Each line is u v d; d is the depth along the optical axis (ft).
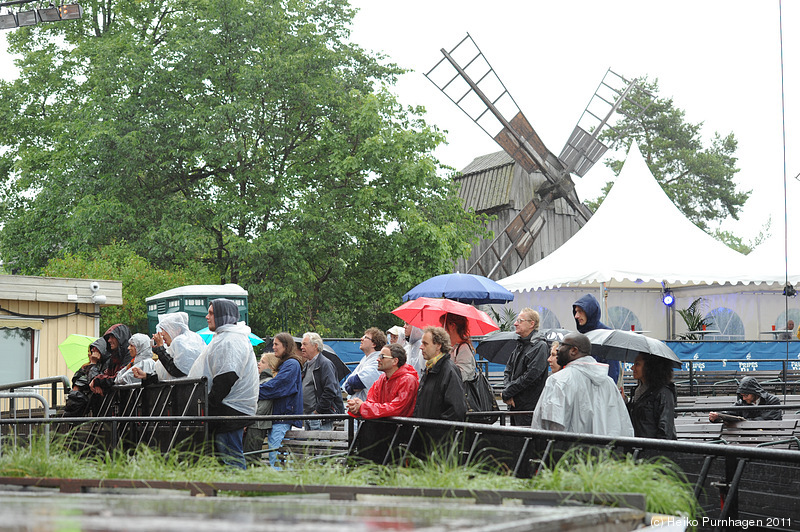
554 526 8.07
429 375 22.03
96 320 62.80
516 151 126.52
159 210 102.27
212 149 96.73
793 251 76.59
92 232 97.04
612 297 91.40
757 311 89.86
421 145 104.68
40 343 60.34
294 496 13.82
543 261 81.05
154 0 112.27
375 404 21.08
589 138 135.33
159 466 17.84
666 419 22.38
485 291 51.37
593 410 20.06
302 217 98.48
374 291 108.37
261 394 27.04
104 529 6.56
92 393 31.68
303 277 100.12
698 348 64.44
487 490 13.08
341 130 107.14
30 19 50.83
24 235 107.86
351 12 110.73
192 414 24.52
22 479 17.16
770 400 33.78
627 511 10.07
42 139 113.70
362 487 14.05
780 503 13.44
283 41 102.94
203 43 98.22
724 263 75.92
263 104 102.01
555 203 131.54
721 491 14.07
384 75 112.47
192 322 61.82
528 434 16.39
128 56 99.81
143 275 91.04
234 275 102.06
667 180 185.26
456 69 122.21
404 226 105.91
